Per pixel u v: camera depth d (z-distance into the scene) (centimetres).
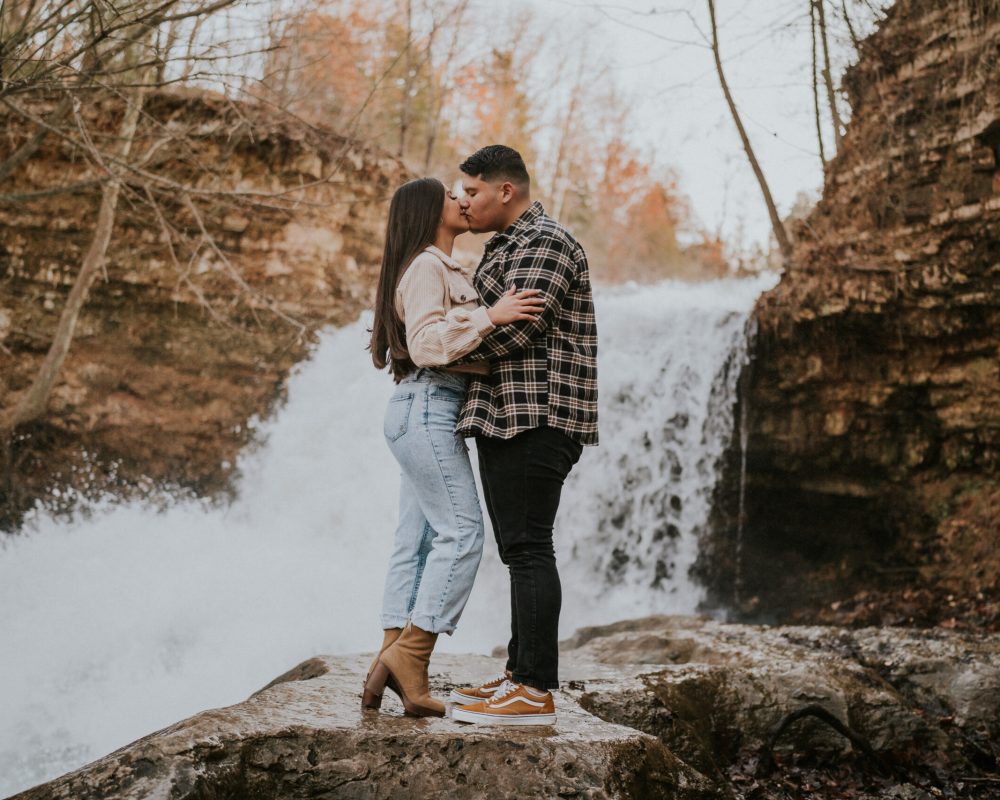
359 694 348
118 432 1352
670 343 1256
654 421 1245
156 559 1184
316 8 909
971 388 975
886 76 1056
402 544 336
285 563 1191
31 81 619
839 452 1085
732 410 1170
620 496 1247
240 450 1402
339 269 1482
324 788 275
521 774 278
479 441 314
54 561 1152
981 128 914
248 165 1383
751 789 427
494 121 2841
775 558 1138
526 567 309
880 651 584
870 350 1045
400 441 313
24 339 1338
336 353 1439
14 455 1284
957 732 508
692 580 1182
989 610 855
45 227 1342
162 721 911
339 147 1390
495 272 314
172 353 1394
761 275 1636
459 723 307
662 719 421
